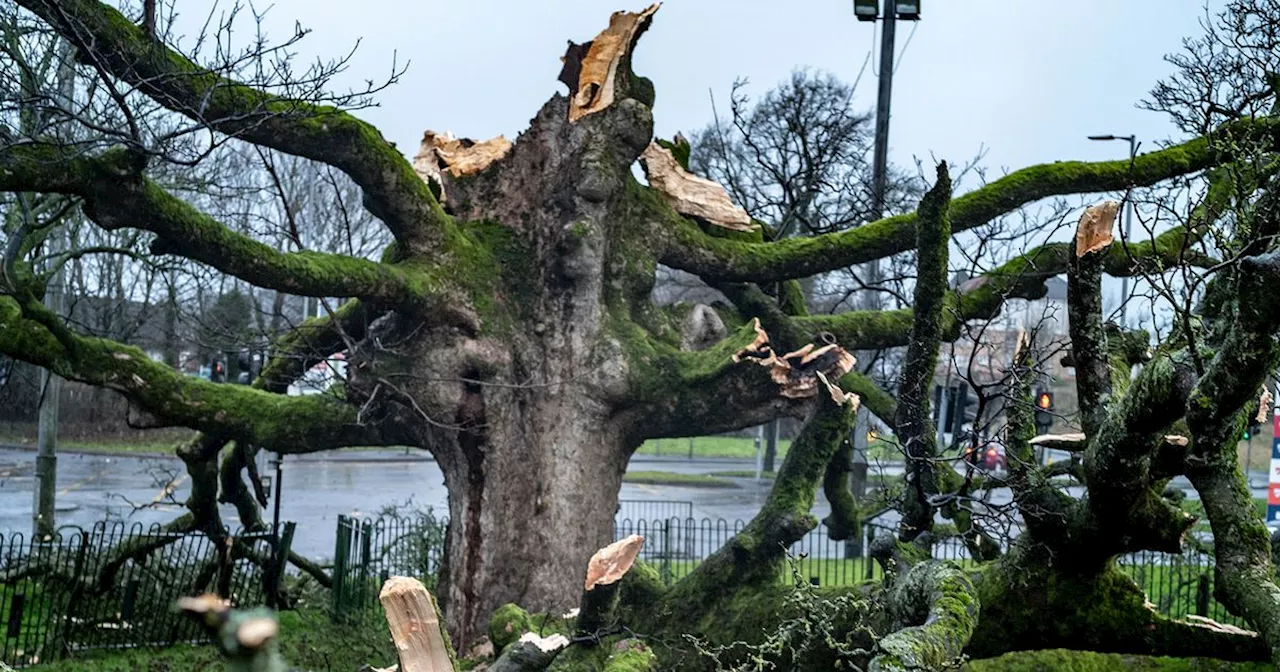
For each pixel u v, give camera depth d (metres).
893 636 6.06
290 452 13.35
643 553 20.38
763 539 10.97
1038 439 8.34
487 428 12.73
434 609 5.61
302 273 11.18
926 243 9.65
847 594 8.50
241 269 10.91
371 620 16.28
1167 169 14.20
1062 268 13.04
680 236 13.69
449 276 12.50
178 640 15.30
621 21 12.95
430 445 13.24
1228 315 6.55
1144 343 9.20
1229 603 7.01
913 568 7.61
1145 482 7.12
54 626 15.03
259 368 19.41
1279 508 18.41
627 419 13.06
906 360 9.89
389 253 14.16
